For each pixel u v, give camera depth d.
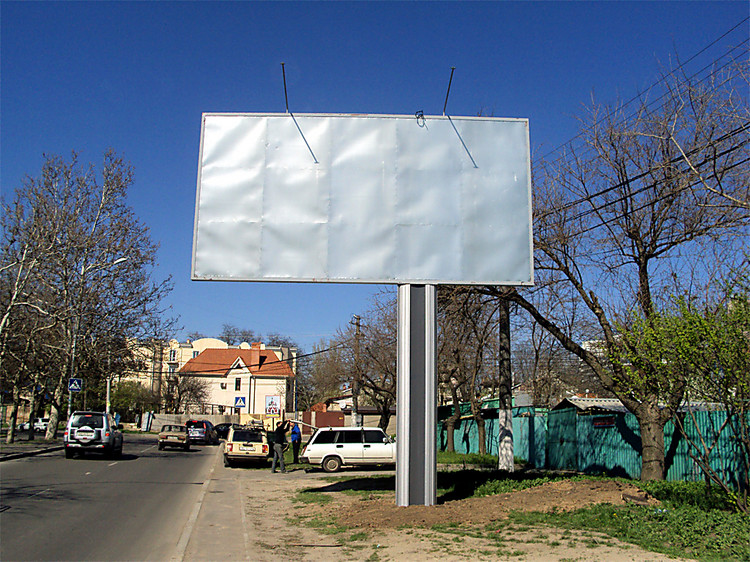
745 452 9.89
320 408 68.00
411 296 12.14
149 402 74.06
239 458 25.20
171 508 12.98
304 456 24.17
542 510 10.26
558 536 8.48
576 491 11.20
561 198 17.16
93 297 32.31
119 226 33.19
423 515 10.41
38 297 32.12
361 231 12.32
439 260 12.27
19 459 24.38
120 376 37.31
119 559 8.20
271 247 12.27
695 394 9.91
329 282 12.19
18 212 29.91
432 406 11.70
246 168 12.52
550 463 25.84
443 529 9.38
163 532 10.20
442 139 12.66
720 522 8.81
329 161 12.55
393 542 8.83
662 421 15.35
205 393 77.81
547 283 17.45
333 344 45.34
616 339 14.16
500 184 12.59
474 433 37.06
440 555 7.84
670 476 16.59
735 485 13.08
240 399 62.34
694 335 9.37
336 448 24.16
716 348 9.18
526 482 14.05
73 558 8.19
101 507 12.62
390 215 12.38
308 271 12.20
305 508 13.09
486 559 7.55
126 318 33.62
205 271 12.16
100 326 33.28
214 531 10.27
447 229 12.38
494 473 17.11
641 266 15.95
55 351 33.56
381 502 12.80
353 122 12.67
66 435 25.67
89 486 16.16
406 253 12.26
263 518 11.89
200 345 97.12
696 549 7.69
